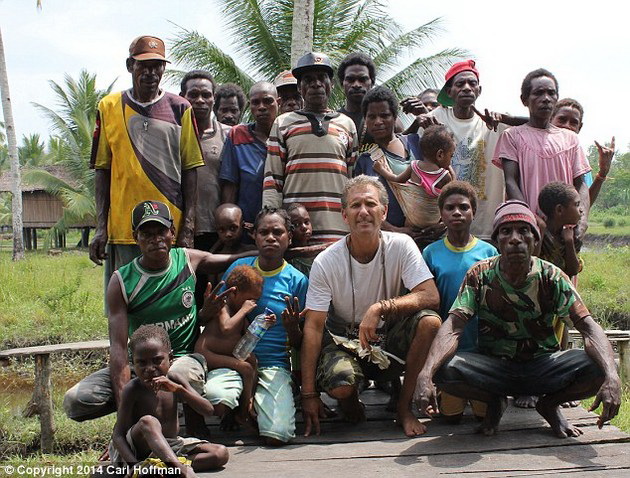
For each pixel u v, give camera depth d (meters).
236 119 6.91
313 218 5.12
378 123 5.18
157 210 4.26
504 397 4.38
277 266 4.61
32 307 12.23
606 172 5.43
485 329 4.25
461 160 5.46
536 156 5.20
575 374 3.98
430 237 4.99
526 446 3.93
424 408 3.73
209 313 4.31
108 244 5.08
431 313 4.16
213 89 5.87
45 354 6.26
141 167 4.93
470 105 5.50
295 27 11.60
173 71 15.64
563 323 4.82
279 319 4.50
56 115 27.92
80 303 12.04
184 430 4.42
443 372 4.01
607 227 46.25
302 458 3.86
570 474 3.52
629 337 7.23
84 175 28.67
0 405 7.65
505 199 5.47
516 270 3.98
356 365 4.20
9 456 6.11
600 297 13.20
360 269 4.32
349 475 3.58
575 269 4.65
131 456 3.61
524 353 4.20
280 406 4.18
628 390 7.23
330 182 5.12
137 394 3.74
